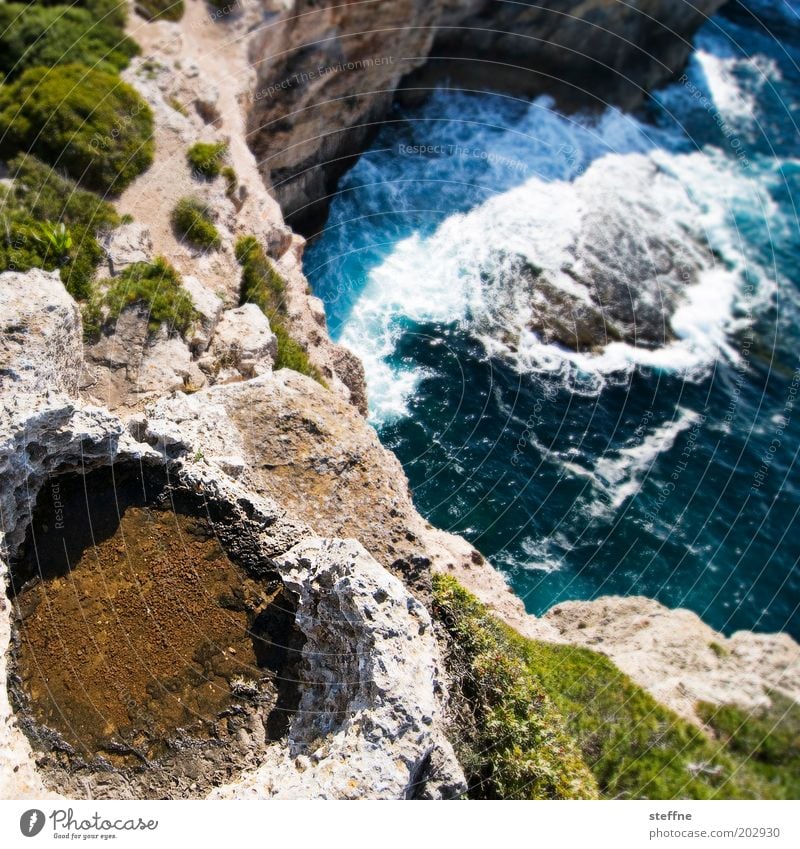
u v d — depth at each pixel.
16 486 14.73
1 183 22.58
